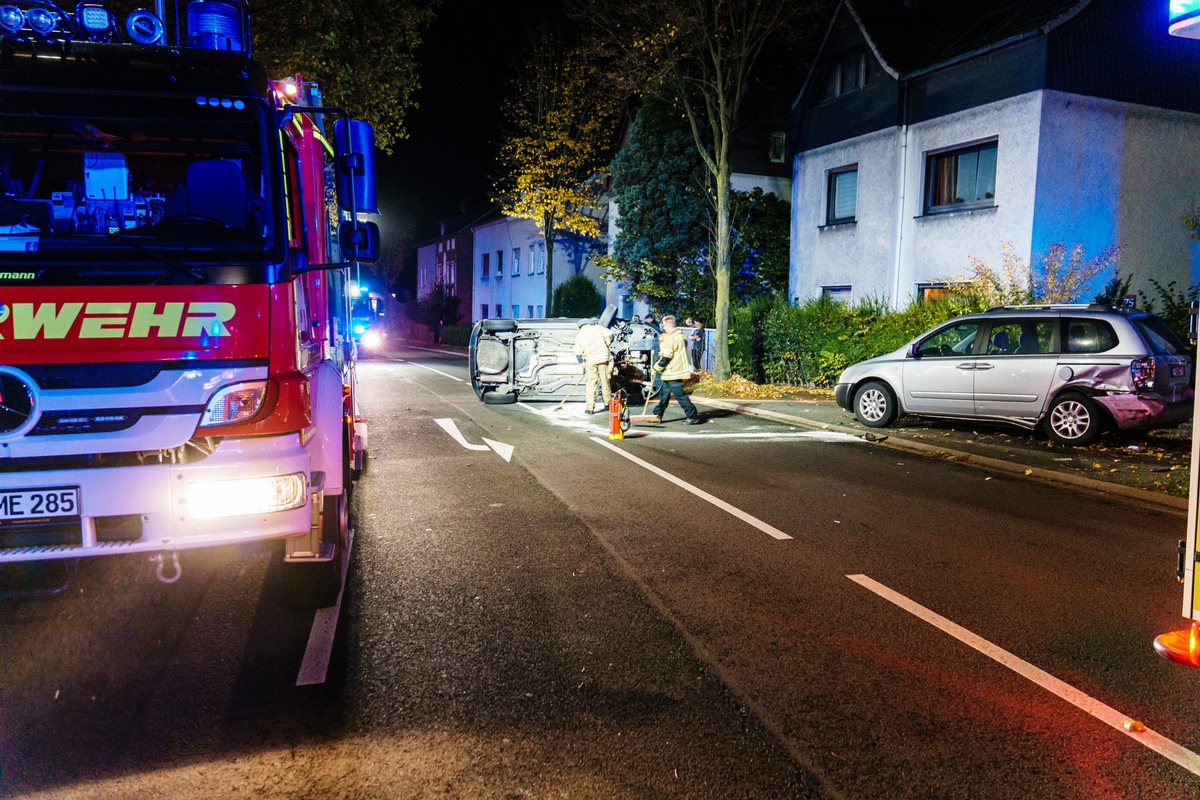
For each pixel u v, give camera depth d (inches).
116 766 121.7
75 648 164.1
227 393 145.3
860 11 754.2
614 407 445.1
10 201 149.6
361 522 265.6
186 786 117.0
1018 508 290.2
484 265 1913.1
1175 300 611.8
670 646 167.2
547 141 1285.7
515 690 147.2
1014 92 609.0
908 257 713.6
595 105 1270.9
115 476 139.3
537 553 231.8
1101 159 618.2
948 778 120.0
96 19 162.9
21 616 181.6
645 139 964.6
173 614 182.7
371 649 164.6
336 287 244.8
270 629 174.7
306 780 118.6
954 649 167.2
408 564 220.8
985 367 426.6
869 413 475.2
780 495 307.6
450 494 306.7
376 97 657.6
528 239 1627.7
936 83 679.7
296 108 176.2
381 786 117.2
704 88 709.9
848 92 774.5
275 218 153.9
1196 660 125.6
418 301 2352.4
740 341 738.8
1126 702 144.6
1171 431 434.3
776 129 1023.6
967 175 664.4
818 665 158.7
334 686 148.2
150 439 142.2
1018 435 437.1
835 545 241.6
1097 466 352.8
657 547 238.4
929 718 138.0
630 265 996.6
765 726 134.6
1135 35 622.2
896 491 316.5
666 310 986.7
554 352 611.2
